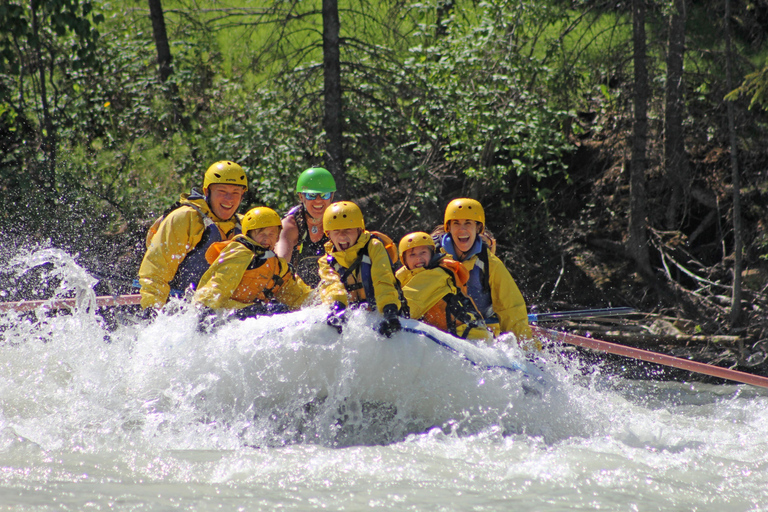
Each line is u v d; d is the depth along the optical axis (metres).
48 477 12.04
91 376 16.20
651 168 40.25
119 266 36.34
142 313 19.11
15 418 14.93
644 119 36.47
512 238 41.88
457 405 15.78
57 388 16.47
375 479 12.49
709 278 36.91
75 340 17.27
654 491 12.20
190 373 15.43
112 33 45.59
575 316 22.50
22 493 11.21
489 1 38.12
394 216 41.00
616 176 41.41
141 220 38.03
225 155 38.16
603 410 17.42
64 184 38.38
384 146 39.81
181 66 44.03
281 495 11.59
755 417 19.05
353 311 15.55
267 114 38.19
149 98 42.50
